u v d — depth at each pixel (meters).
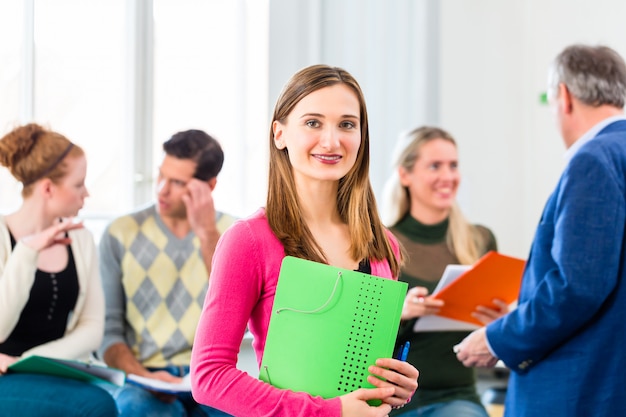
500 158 5.11
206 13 4.54
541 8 5.04
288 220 1.94
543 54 5.04
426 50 4.77
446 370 3.40
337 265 1.99
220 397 1.81
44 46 4.31
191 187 3.49
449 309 3.23
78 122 4.38
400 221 3.66
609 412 2.48
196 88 4.54
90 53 4.38
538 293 2.58
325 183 1.99
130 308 3.52
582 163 2.54
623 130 2.69
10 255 3.16
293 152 1.93
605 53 2.82
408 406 3.35
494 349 2.71
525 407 2.64
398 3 4.75
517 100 5.11
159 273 3.53
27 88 4.29
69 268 3.26
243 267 1.88
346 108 1.92
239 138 4.58
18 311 3.07
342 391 1.83
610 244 2.48
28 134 3.22
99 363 3.60
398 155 3.66
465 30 5.05
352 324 1.85
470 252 3.63
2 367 2.89
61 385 2.85
